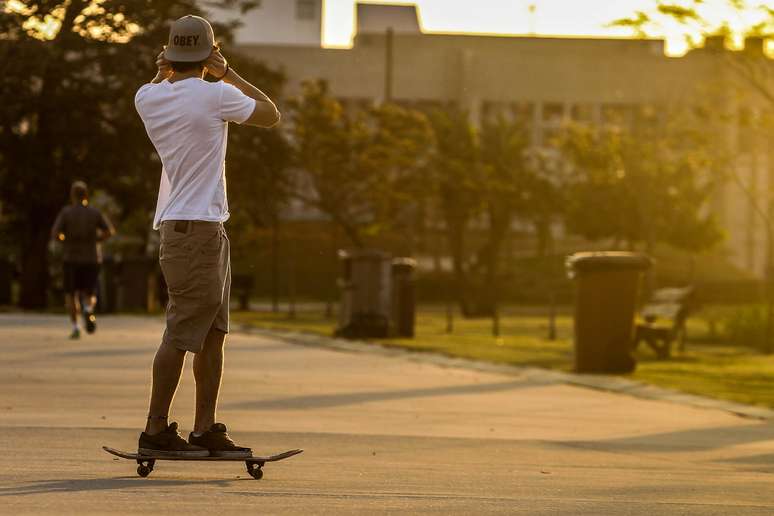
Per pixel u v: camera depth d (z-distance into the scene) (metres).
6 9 67.56
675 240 125.38
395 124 90.94
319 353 33.69
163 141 11.92
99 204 89.50
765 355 42.69
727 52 37.53
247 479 12.16
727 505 11.66
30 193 68.88
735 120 49.41
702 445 17.39
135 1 67.56
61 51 66.31
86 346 32.66
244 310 72.44
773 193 71.50
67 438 15.23
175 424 12.07
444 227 129.25
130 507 10.13
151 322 46.81
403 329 44.00
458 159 112.69
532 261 120.44
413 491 11.77
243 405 20.48
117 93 67.75
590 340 30.02
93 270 36.12
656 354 40.56
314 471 13.08
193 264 11.88
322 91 88.75
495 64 175.25
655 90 161.38
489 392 24.36
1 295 69.06
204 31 12.06
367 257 41.81
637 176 108.44
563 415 20.77
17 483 11.32
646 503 11.59
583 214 121.50
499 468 14.02
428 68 174.62
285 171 83.75
